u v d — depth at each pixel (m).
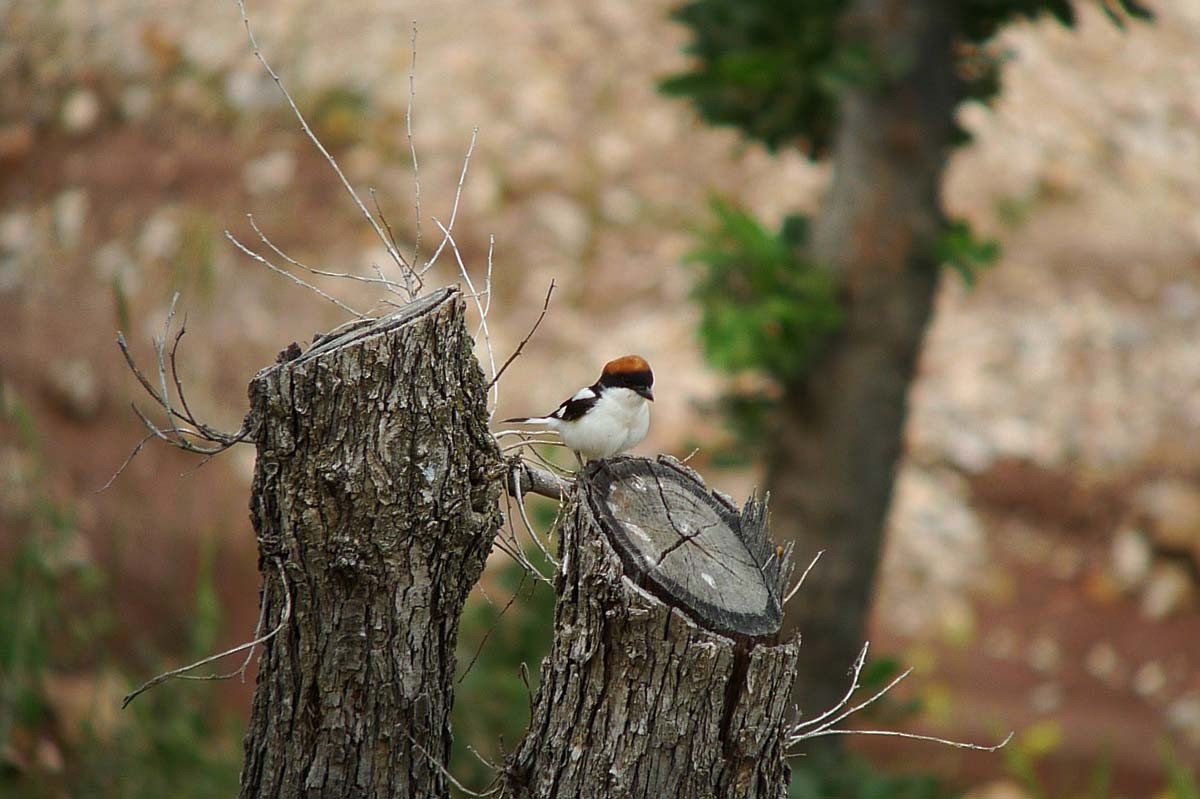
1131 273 22.67
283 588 5.46
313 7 25.89
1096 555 18.50
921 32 10.34
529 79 24.67
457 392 5.45
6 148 23.20
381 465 5.28
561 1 26.66
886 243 10.70
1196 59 28.05
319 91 24.09
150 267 20.42
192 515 16.44
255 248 20.83
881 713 11.66
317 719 5.56
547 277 21.53
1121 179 24.80
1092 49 27.50
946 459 19.59
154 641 13.85
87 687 11.65
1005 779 14.30
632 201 23.17
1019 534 18.88
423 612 5.55
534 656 10.57
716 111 11.14
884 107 10.53
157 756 10.69
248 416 5.40
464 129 23.64
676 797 5.23
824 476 11.15
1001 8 10.38
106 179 22.42
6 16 26.02
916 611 17.61
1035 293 22.11
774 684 5.26
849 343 10.85
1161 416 19.94
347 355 5.21
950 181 23.81
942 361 20.92
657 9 26.98
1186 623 17.45
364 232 21.53
